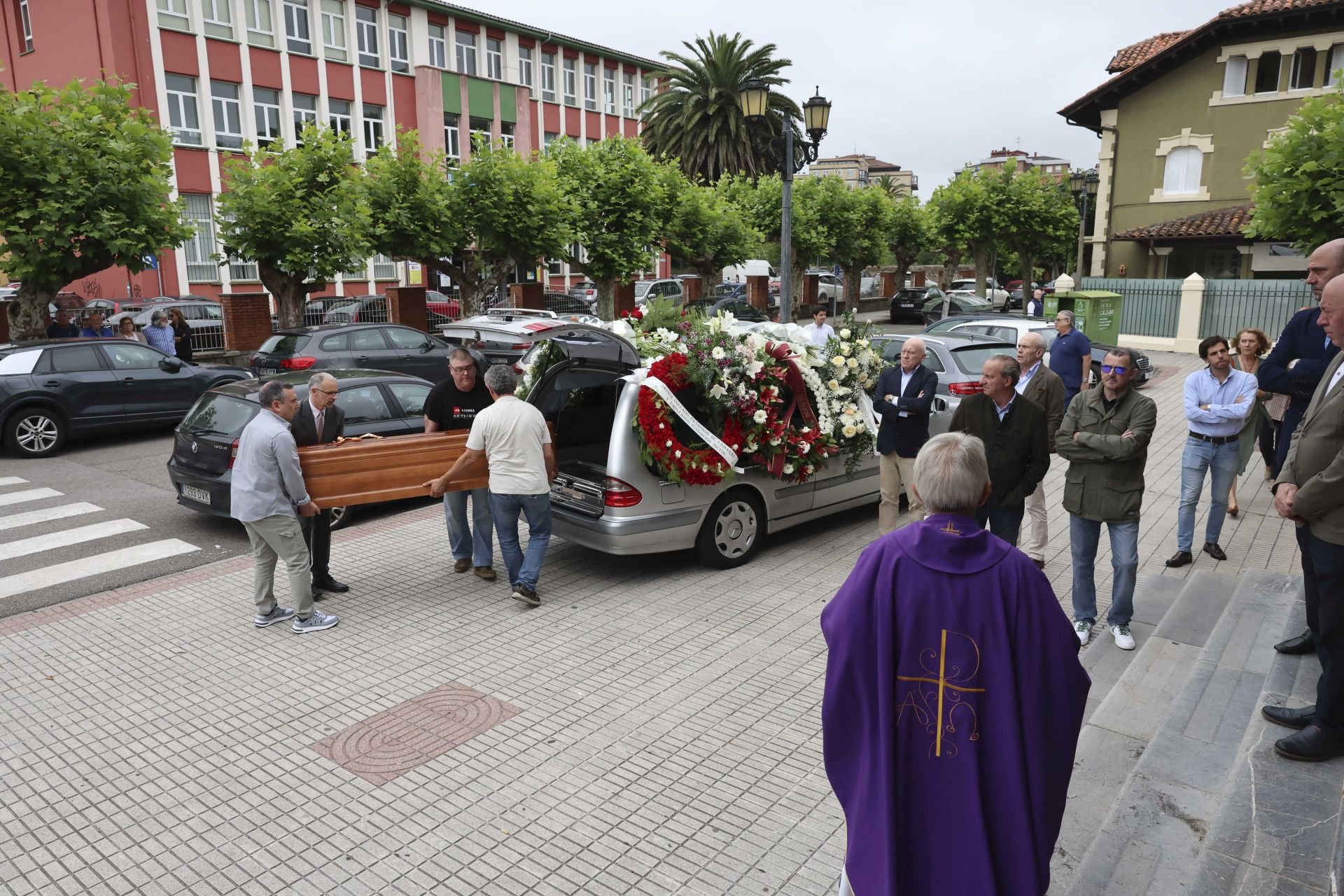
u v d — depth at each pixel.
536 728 4.66
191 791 4.14
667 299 7.49
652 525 6.62
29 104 13.65
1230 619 4.98
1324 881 2.73
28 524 8.73
